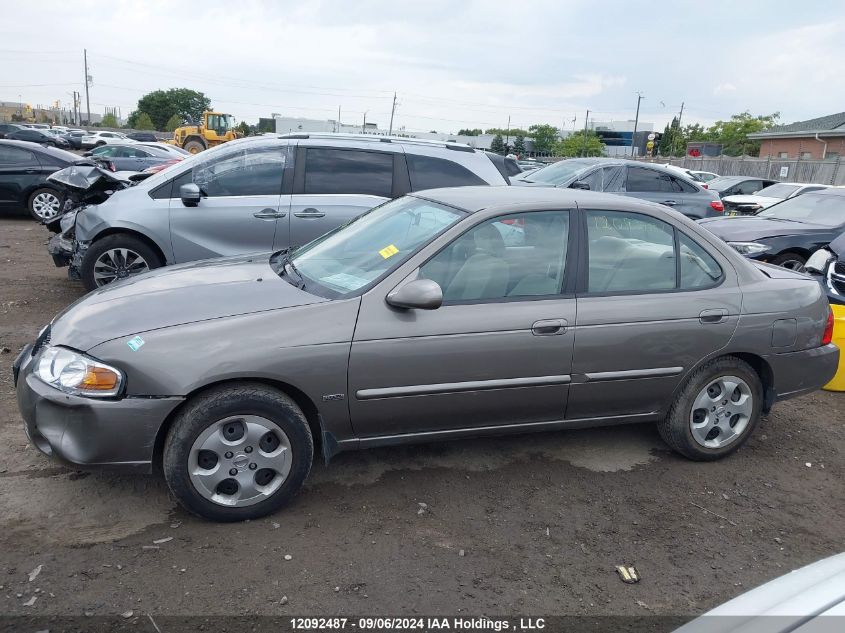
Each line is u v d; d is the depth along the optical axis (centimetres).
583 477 417
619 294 403
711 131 6462
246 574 306
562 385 393
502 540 345
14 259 962
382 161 712
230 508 341
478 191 438
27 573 298
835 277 687
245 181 690
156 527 339
